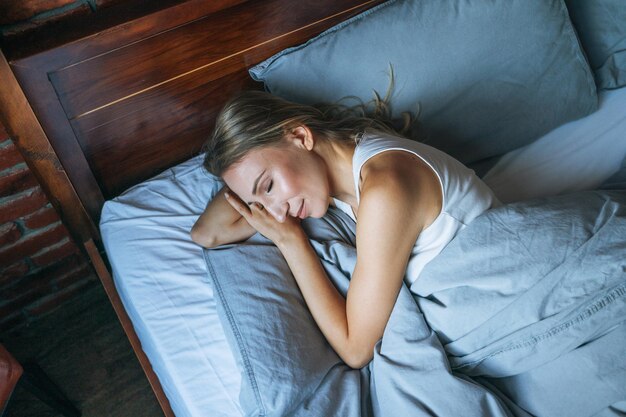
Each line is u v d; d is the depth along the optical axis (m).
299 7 1.28
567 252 0.88
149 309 1.05
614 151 1.34
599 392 0.82
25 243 1.38
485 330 0.88
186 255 1.12
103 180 1.29
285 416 0.86
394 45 1.25
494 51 1.30
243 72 1.30
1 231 1.31
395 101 1.25
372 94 1.25
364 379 0.95
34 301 1.53
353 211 1.13
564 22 1.35
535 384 0.87
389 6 1.28
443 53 1.27
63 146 1.16
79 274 1.56
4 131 1.12
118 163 1.27
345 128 1.04
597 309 0.84
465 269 0.92
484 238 0.93
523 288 0.88
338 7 1.35
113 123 1.20
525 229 0.92
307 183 0.97
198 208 1.23
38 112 1.08
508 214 0.95
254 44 1.27
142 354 1.21
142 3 1.12
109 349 1.50
